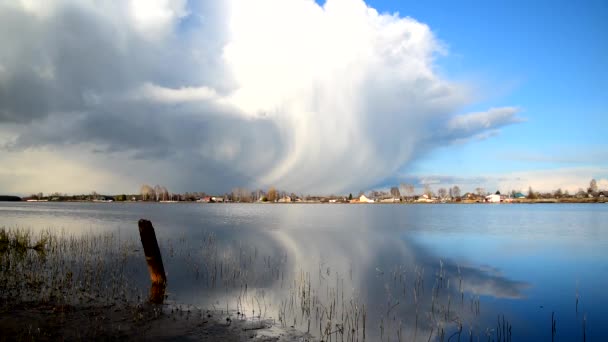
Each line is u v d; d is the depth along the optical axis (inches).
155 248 797.9
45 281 796.0
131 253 1190.3
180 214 4269.2
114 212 4594.0
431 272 1010.7
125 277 855.7
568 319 643.5
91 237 1590.8
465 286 864.3
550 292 821.9
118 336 494.9
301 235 1902.1
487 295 789.9
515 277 967.0
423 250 1422.2
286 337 521.3
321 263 1115.9
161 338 494.6
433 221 3107.8
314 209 6569.9
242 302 687.1
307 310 645.3
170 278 872.9
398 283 875.4
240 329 542.6
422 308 687.1
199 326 546.3
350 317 625.0
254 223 2768.2
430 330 578.2
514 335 567.8
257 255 1238.3
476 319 634.2
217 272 951.6
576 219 3368.6
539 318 647.1
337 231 2135.8
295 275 936.9
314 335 533.6
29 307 606.5
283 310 644.7
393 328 580.1
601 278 961.5
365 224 2719.0
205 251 1307.8
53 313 579.5
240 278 886.4
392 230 2209.6
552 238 1844.2
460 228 2384.4
